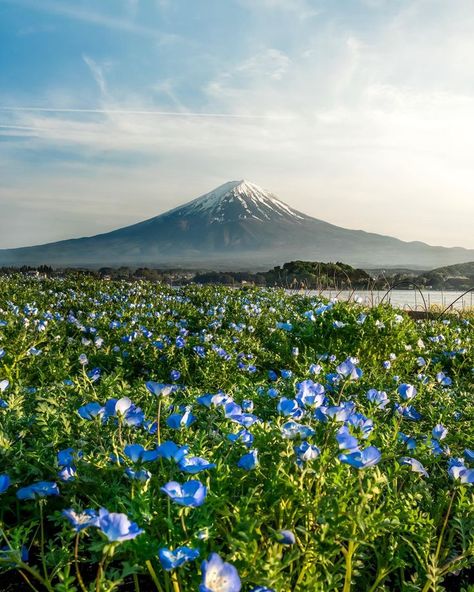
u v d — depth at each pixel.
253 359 1.40
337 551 0.45
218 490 0.46
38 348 1.48
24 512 0.56
